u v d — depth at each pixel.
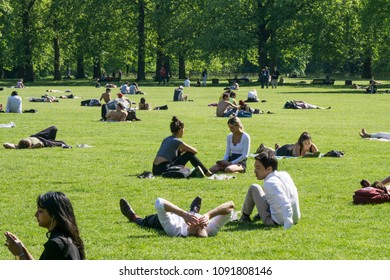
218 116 48.72
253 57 135.38
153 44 128.38
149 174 22.61
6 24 115.81
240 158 23.75
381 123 44.78
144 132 37.72
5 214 17.28
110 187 20.94
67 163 25.83
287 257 13.54
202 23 117.00
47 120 44.50
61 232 10.23
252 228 15.94
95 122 43.56
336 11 114.38
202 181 21.83
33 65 129.25
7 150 29.47
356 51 123.50
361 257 13.49
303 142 27.23
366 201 18.47
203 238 14.98
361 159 27.00
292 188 16.22
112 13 122.00
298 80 141.00
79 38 123.12
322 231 15.56
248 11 117.62
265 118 48.03
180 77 137.00
